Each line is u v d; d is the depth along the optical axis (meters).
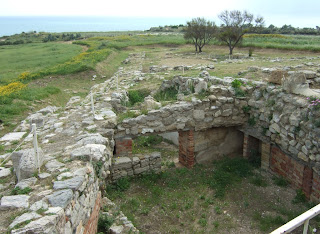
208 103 9.30
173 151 11.16
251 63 19.39
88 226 5.25
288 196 7.96
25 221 3.81
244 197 7.97
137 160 8.73
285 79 8.45
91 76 23.67
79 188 4.80
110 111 9.84
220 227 6.81
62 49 42.88
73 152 6.14
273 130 8.66
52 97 17.53
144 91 14.38
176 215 7.18
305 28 66.69
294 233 6.13
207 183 8.64
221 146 10.12
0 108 14.08
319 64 15.12
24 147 7.30
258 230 6.71
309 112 7.39
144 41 49.09
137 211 7.30
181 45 44.19
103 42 47.84
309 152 7.41
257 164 9.70
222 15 33.25
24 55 38.34
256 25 35.31
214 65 19.88
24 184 4.87
